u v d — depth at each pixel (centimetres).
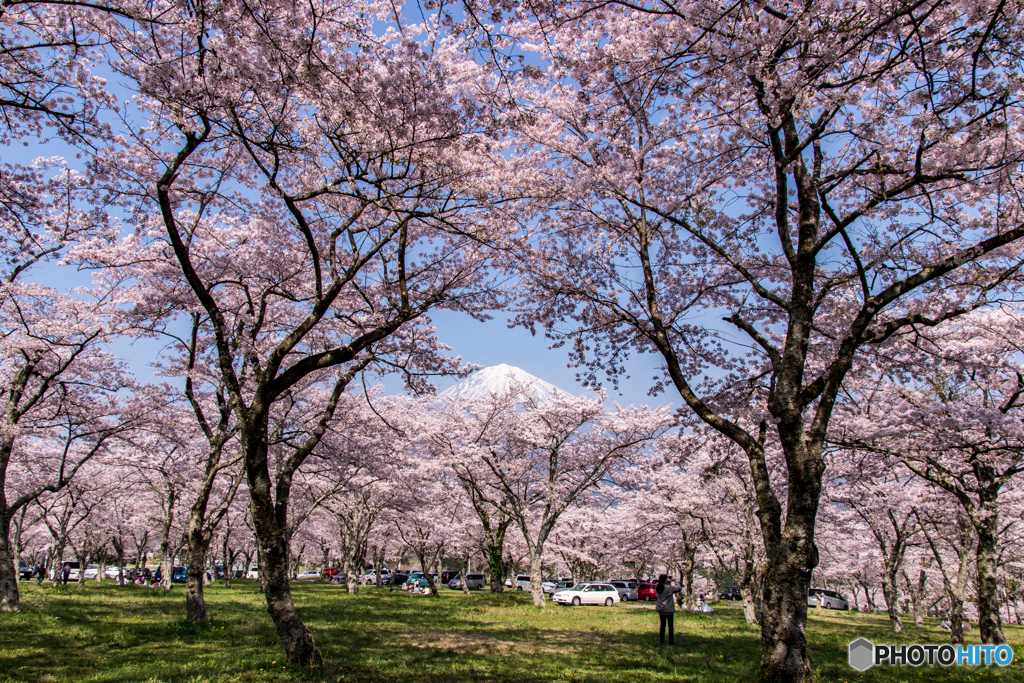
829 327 1152
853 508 2322
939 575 3472
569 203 1091
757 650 1334
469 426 2714
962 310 863
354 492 2895
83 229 1289
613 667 996
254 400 891
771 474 1728
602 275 1227
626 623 1912
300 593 3083
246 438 887
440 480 2803
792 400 798
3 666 832
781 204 902
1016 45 654
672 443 1520
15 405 1497
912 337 1135
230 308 1477
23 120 811
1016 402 1439
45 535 4222
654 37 808
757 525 2073
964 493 1370
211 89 738
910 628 2380
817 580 6016
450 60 845
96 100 810
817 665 1110
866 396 1423
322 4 796
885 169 805
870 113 766
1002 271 966
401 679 827
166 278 1359
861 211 805
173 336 1472
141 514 3747
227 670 832
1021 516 2011
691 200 1023
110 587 3084
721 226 1145
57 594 2186
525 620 1884
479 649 1166
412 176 959
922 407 1188
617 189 957
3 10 662
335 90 809
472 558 5562
